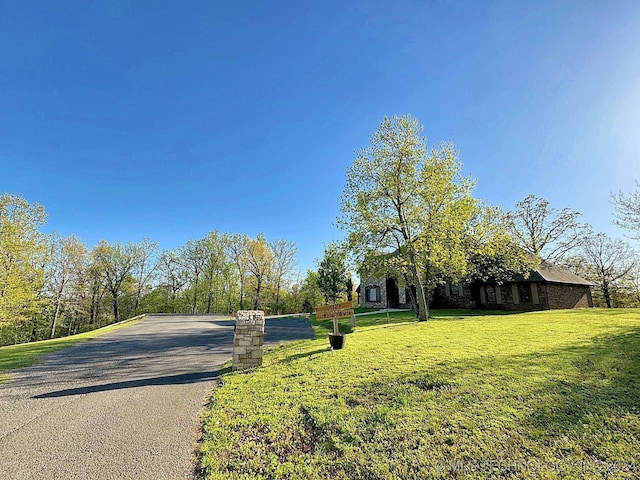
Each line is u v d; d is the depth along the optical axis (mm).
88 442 4117
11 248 18984
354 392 5316
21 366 9070
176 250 43969
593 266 30188
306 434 4090
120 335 16156
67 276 33469
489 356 6828
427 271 17797
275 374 6977
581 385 4848
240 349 7836
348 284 25000
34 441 4172
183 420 4824
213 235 44031
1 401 5934
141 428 4547
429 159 15305
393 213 15586
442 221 14797
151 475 3320
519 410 4129
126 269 40156
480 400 4520
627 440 3330
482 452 3262
